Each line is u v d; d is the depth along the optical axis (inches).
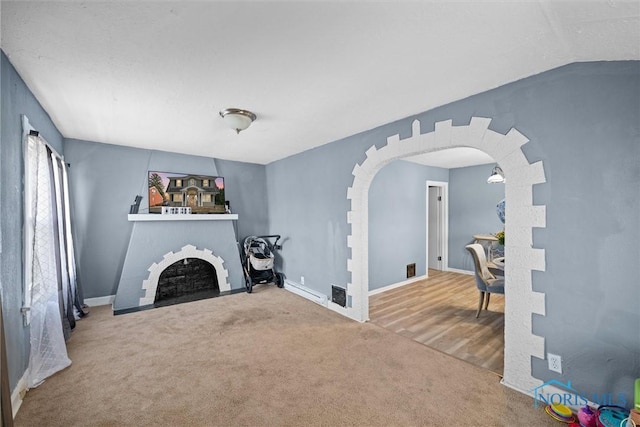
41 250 88.0
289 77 77.0
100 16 51.8
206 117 109.6
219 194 188.9
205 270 180.2
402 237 197.2
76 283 135.1
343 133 130.2
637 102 60.4
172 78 77.5
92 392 75.9
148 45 61.7
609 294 63.7
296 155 174.1
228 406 70.6
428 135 100.3
